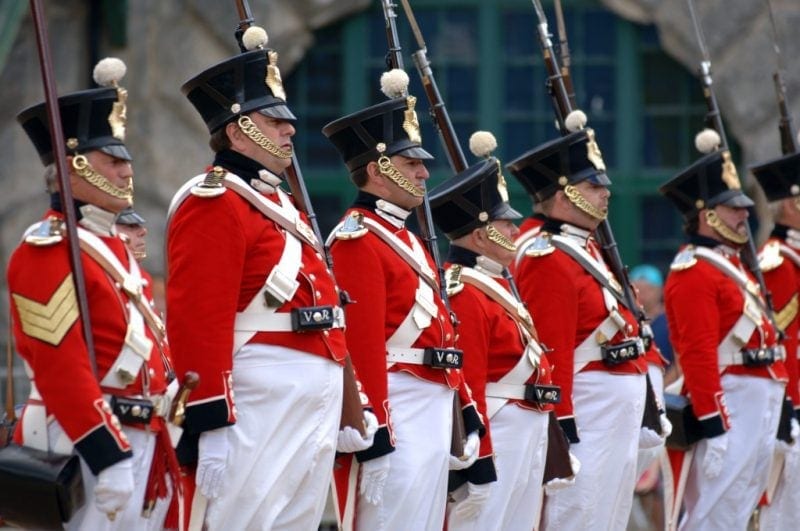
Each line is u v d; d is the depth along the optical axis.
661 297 39.41
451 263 24.83
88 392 17.91
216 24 49.19
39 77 48.16
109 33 48.88
